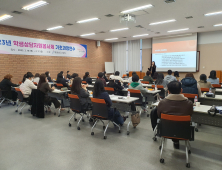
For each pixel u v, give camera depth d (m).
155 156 2.63
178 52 10.66
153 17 6.66
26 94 4.93
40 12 5.84
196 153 2.71
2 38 7.50
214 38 9.72
